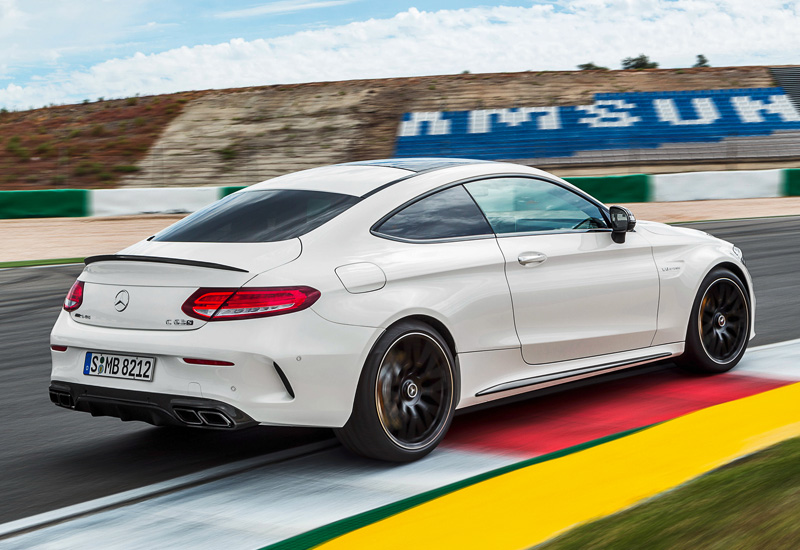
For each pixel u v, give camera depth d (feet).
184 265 11.90
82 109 158.10
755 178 79.61
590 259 15.05
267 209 13.46
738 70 163.32
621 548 8.22
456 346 13.15
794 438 11.60
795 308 25.22
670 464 11.28
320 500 11.29
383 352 12.19
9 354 23.20
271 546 9.66
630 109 142.82
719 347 17.43
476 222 13.96
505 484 10.99
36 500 11.85
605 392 16.61
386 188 13.48
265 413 11.51
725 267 17.71
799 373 17.38
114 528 10.59
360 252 12.52
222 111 150.00
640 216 66.03
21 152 121.60
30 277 40.14
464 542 9.14
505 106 146.82
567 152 125.80
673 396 16.05
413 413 12.71
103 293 12.69
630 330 15.64
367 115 144.77
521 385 14.11
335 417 11.92
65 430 15.58
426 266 12.91
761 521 8.55
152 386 11.92
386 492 11.50
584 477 11.05
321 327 11.71
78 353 12.82
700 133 132.87
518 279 13.93
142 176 111.96
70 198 73.46
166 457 13.64
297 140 133.49
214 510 11.09
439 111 145.38
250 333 11.46
